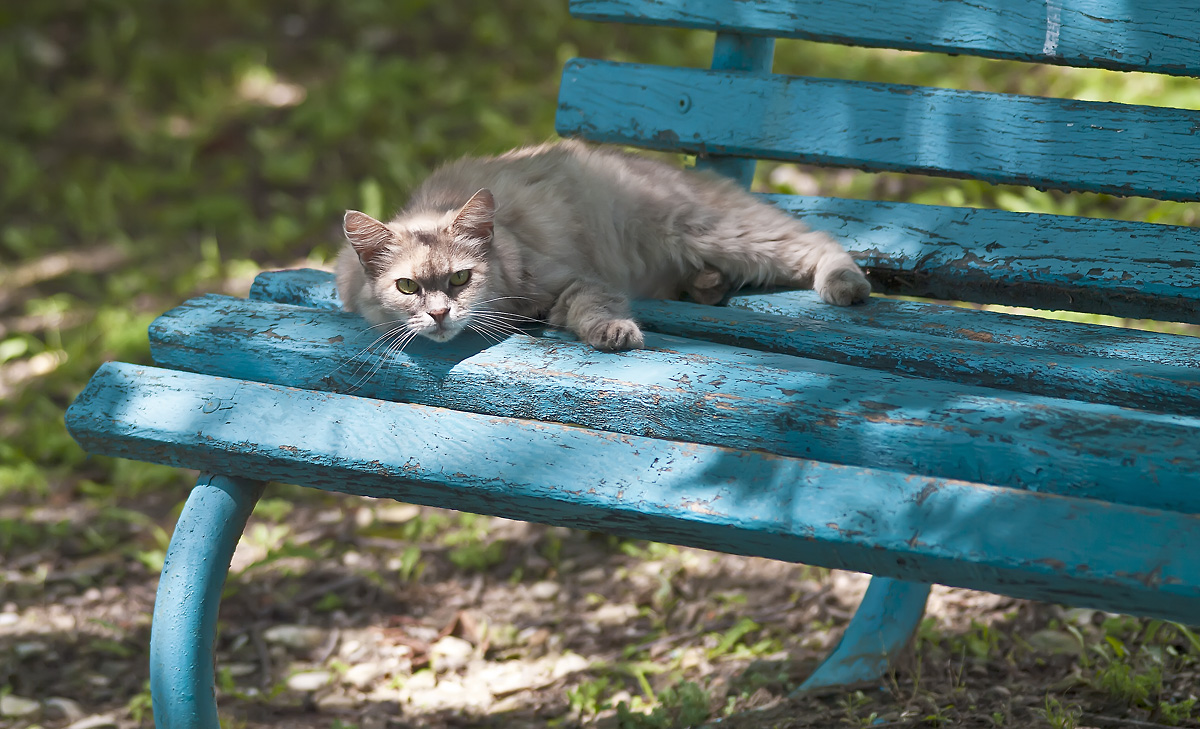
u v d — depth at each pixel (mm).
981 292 3609
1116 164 3449
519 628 4625
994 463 2395
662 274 3938
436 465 2688
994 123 3590
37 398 6656
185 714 2996
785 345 3090
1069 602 2213
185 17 11273
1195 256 3301
